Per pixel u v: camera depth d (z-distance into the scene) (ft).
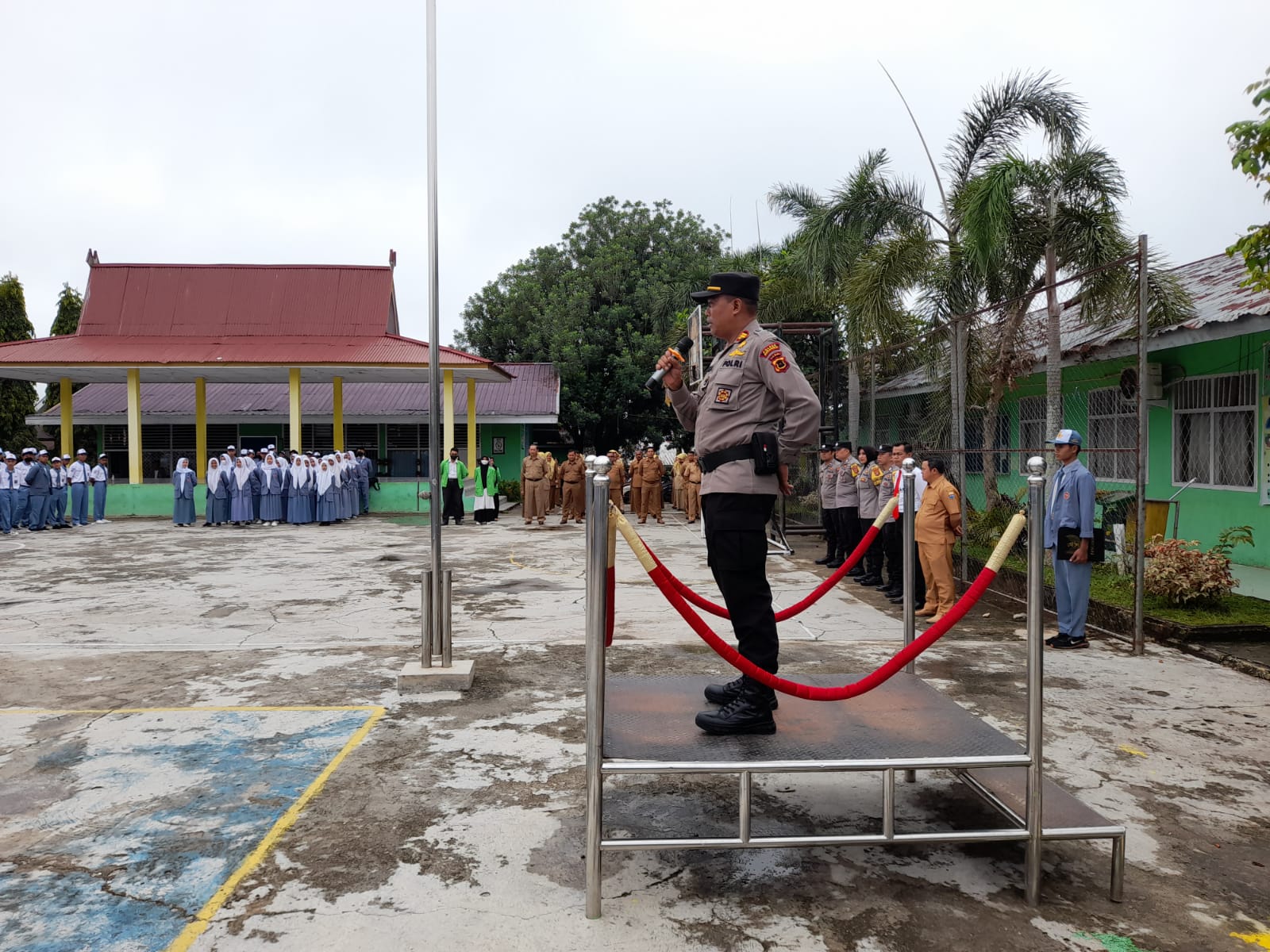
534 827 12.12
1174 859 11.23
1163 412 36.88
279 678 20.06
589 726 9.77
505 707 17.74
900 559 30.78
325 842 11.61
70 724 16.60
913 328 46.91
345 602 30.35
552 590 32.89
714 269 91.25
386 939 9.27
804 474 56.90
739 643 11.69
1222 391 33.81
